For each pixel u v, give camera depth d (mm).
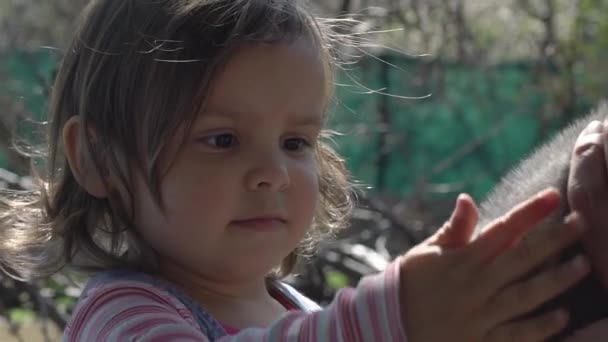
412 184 9297
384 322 1330
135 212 2070
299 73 2014
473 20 10312
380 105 9094
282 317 1548
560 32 10102
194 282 2049
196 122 1950
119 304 1905
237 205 1949
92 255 2191
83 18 2260
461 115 11109
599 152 1295
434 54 9414
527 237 1267
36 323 4957
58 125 2277
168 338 1769
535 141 11133
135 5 2098
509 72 10789
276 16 2033
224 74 1949
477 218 1316
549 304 1300
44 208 2340
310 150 2072
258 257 1981
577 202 1281
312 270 4941
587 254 1275
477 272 1283
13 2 8328
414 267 1329
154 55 1991
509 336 1257
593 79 9289
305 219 2033
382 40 6633
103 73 2096
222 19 1987
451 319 1287
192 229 1964
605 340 1275
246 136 1972
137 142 2025
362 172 10352
